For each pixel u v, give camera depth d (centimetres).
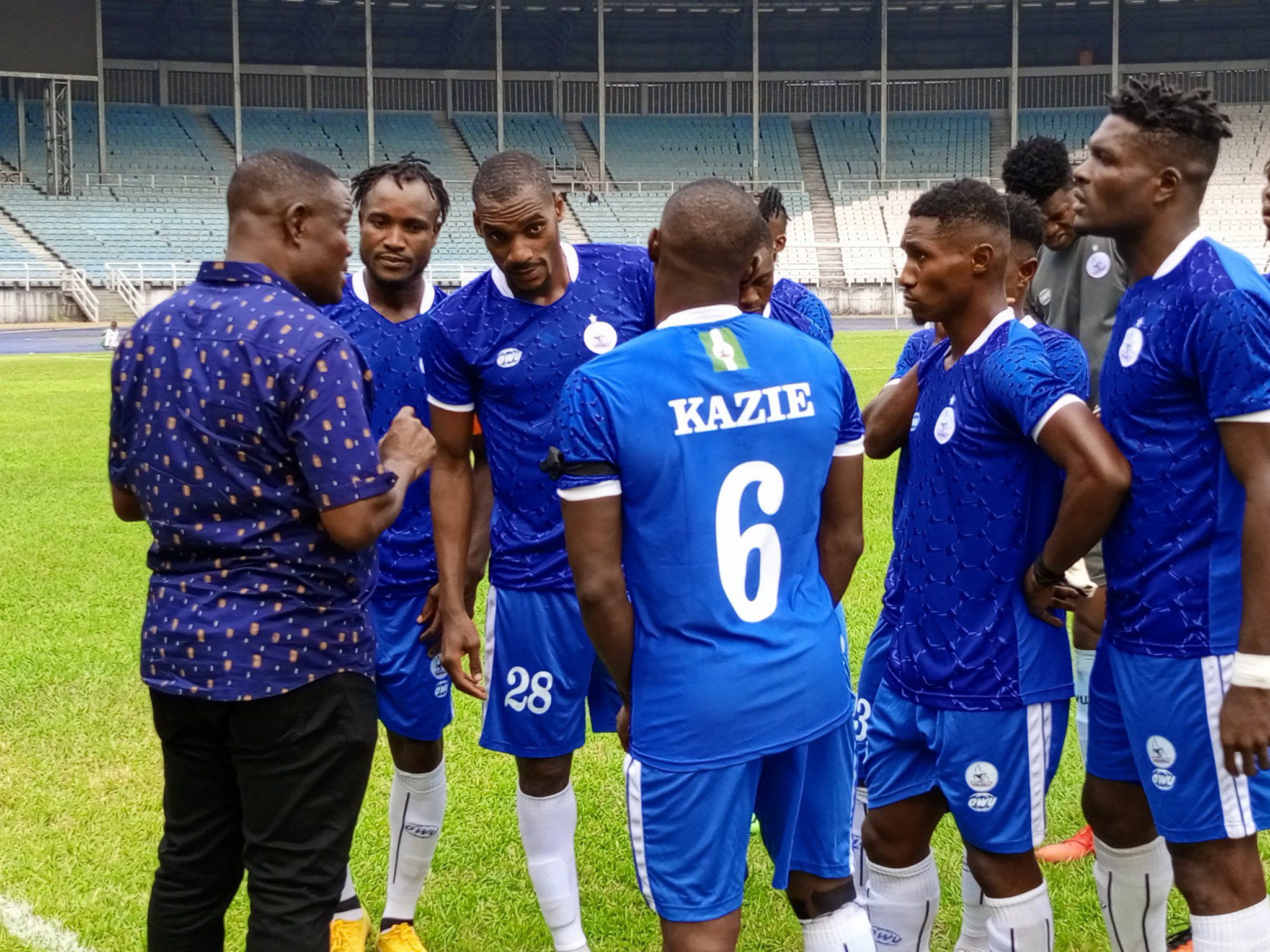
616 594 238
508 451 339
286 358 250
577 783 466
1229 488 248
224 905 281
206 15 4244
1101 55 4534
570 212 4316
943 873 381
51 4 3684
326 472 249
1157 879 284
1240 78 4453
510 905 373
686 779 238
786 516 245
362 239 364
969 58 4612
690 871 242
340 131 4481
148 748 494
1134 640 260
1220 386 241
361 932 349
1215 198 4050
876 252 4150
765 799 255
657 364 235
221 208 4022
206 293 262
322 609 260
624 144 4681
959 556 273
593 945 345
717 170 4594
